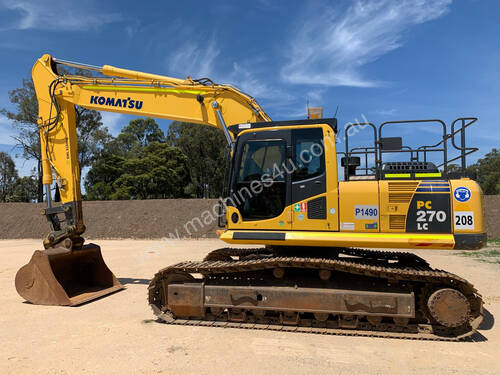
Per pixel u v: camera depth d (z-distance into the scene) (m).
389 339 4.86
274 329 5.16
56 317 5.82
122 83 7.20
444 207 5.04
